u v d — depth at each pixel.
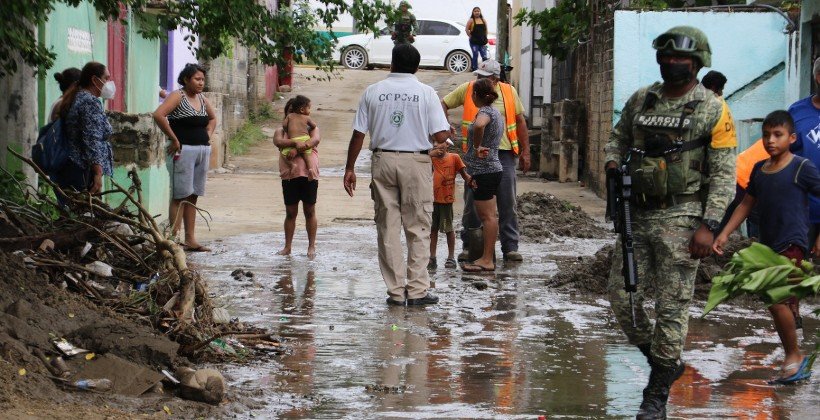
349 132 32.94
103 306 7.89
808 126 8.99
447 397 6.96
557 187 25.17
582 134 25.94
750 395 7.16
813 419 6.53
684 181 6.49
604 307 10.54
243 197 20.84
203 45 13.38
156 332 7.62
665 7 21.94
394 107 10.52
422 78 42.19
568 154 26.05
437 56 44.41
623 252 6.55
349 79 42.41
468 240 13.62
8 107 11.61
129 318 7.90
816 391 7.28
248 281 11.66
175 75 24.75
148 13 17.55
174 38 24.41
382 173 10.54
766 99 20.25
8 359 6.40
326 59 13.48
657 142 6.52
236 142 29.42
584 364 8.02
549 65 31.89
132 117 14.16
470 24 43.94
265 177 24.78
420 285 10.57
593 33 24.08
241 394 6.84
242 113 32.00
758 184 7.95
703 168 6.51
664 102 6.56
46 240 8.67
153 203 14.79
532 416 6.52
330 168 27.02
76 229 8.92
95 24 15.44
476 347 8.58
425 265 10.63
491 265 12.96
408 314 10.00
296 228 16.91
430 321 9.66
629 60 20.45
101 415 5.94
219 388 6.57
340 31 48.62
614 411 6.68
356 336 8.91
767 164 7.95
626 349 8.56
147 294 8.19
